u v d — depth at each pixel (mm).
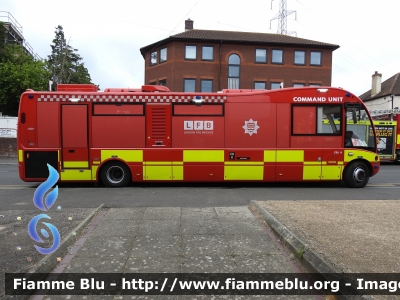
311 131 9602
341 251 3926
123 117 9406
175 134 9500
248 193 8680
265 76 27609
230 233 4832
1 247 4223
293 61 27859
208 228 5055
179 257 3980
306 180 9633
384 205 6418
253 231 4930
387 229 4820
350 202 6738
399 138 19094
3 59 31281
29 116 9227
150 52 28812
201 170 9539
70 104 9297
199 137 9516
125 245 4352
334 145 9648
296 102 9570
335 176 9664
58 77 31203
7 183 10641
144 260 3895
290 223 5059
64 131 9281
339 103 9648
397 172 14555
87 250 4188
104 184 9531
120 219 5531
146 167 9461
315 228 4828
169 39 26641
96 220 5551
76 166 9336
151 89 9758
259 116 9547
